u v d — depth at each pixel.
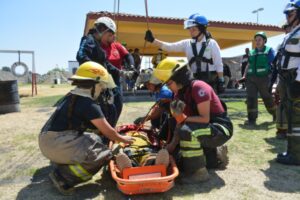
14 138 6.39
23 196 3.58
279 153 4.89
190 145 3.64
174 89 3.75
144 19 14.65
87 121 3.54
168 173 3.58
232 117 8.33
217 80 5.15
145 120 4.60
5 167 4.61
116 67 4.81
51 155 3.47
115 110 4.51
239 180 3.86
